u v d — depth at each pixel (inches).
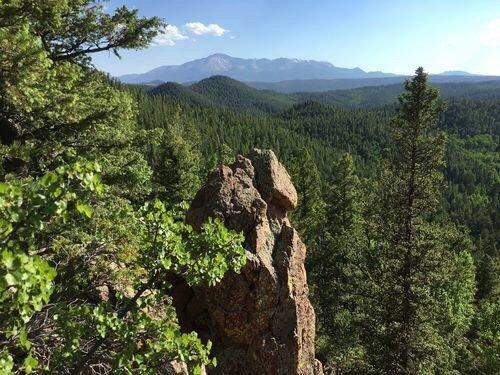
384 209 831.1
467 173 6486.2
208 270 240.4
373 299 839.7
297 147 5880.9
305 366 417.7
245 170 462.9
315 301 1275.8
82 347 246.5
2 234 155.9
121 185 546.9
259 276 396.8
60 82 428.1
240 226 419.8
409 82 807.7
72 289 318.0
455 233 813.2
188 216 433.7
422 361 757.9
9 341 209.3
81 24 517.7
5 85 335.0
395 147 844.6
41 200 159.0
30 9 363.3
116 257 355.6
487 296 2394.2
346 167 1539.1
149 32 557.6
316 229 1464.1
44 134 461.7
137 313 230.7
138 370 215.5
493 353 1133.7
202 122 5639.8
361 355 856.9
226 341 398.3
